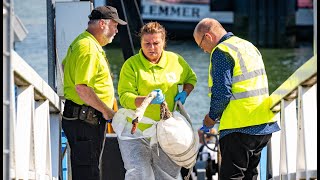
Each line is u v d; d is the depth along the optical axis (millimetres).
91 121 11680
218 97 10930
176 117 11492
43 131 10969
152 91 11180
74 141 11773
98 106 11422
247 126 11070
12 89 8602
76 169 11828
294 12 98188
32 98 9844
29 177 9859
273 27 98250
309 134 9969
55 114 12078
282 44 97312
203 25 11188
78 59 11414
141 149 11656
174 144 11344
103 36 11688
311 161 9945
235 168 11195
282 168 11305
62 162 12773
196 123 37562
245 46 11125
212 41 11172
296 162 10508
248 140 11117
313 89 9992
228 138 11156
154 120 11562
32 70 9852
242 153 11156
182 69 11773
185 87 11852
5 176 8430
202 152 21875
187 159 11523
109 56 63344
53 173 11883
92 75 11422
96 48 11516
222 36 11164
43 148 10953
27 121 9742
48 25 13914
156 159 11828
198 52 76875
